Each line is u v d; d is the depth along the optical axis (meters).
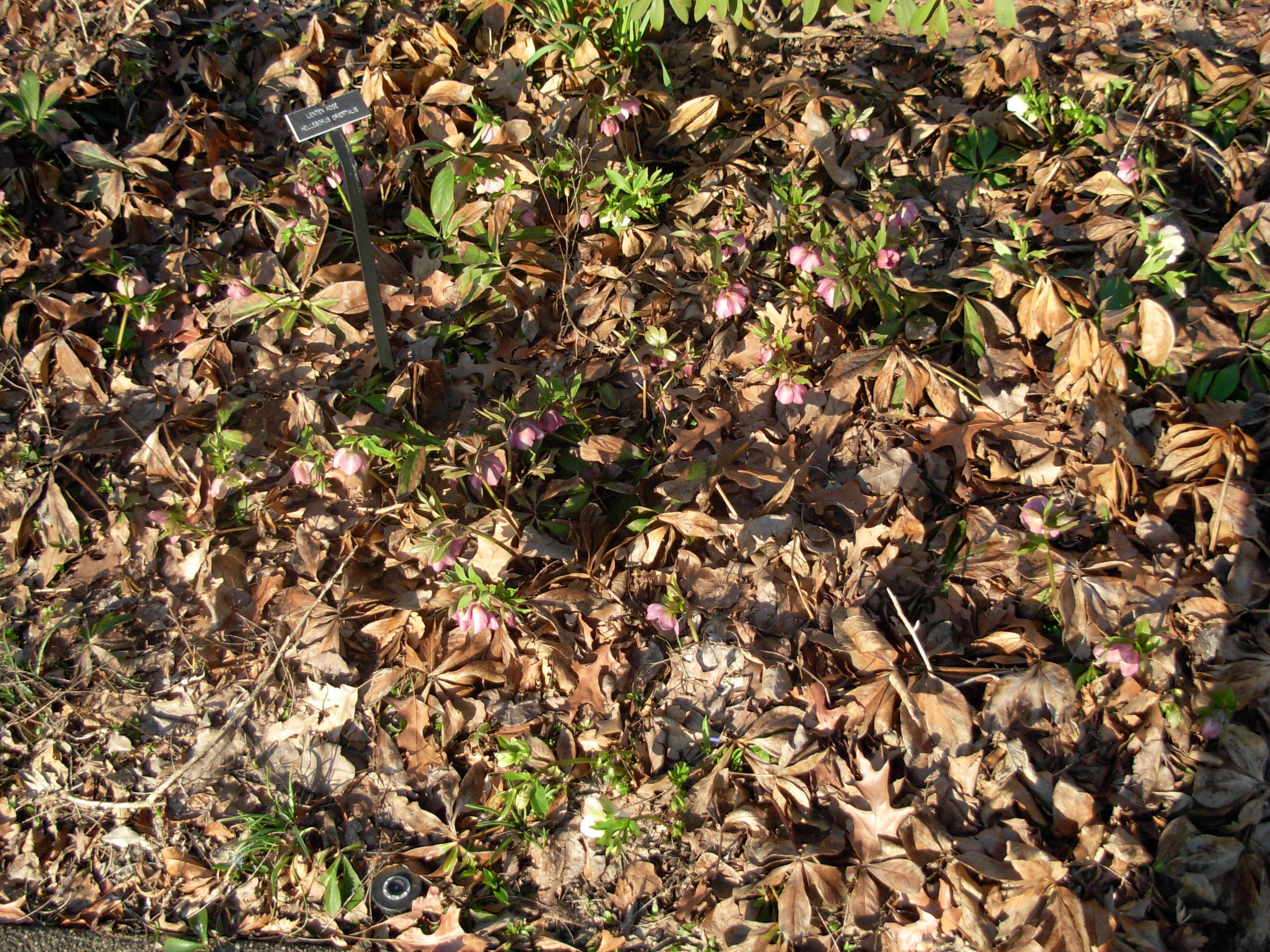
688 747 1.16
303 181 1.49
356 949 1.09
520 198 1.46
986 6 1.66
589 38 1.52
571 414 1.28
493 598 1.17
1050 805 1.09
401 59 1.61
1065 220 1.42
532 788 1.12
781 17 1.68
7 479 1.33
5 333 1.41
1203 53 1.54
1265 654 1.11
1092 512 1.22
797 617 1.20
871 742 1.14
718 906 1.07
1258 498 1.17
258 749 1.19
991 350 1.32
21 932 1.11
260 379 1.39
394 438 1.24
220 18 1.70
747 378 1.34
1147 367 1.29
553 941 1.08
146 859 1.14
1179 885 1.05
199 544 1.28
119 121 1.60
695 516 1.21
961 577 1.21
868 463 1.29
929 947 1.04
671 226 1.46
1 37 1.67
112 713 1.21
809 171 1.44
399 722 1.19
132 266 1.42
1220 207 1.43
